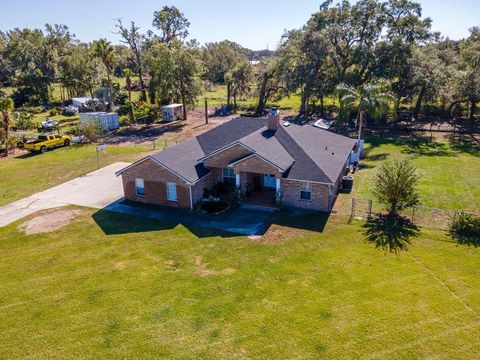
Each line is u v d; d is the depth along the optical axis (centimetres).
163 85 6594
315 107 7175
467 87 5044
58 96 10581
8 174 3600
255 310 1546
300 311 1530
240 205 2645
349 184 2905
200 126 5928
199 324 1476
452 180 3120
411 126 5428
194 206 2652
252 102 8525
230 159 2659
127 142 4922
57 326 1493
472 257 1891
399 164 2405
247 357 1309
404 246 2019
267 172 2514
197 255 2000
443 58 6297
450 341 1349
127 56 10881
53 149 4597
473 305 1531
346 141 3422
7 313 1580
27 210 2694
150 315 1539
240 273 1817
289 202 2592
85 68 8625
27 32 10094
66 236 2269
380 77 5303
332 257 1930
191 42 6581
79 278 1820
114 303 1623
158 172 2630
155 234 2259
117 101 8006
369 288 1662
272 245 2078
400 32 5750
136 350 1355
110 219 2497
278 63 6312
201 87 6519
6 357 1344
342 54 6269
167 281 1773
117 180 3306
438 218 2341
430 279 1716
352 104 3856
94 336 1432
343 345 1347
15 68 9944
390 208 2405
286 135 2908
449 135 4888
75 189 3108
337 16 5906
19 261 1997
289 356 1308
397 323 1444
